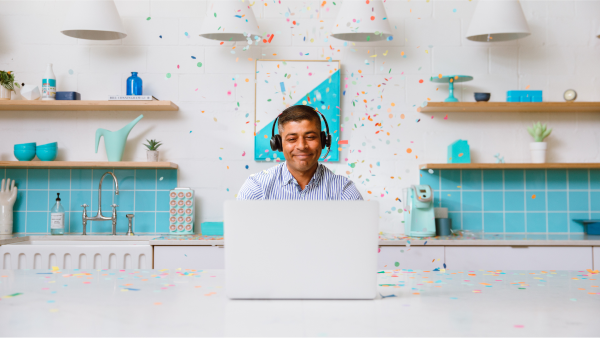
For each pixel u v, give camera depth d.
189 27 3.22
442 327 0.88
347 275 1.08
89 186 3.18
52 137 3.18
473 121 3.23
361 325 0.89
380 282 1.33
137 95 2.99
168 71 3.21
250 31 2.82
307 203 1.07
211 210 3.19
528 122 3.23
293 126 1.65
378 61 3.23
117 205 3.16
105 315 0.95
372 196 3.19
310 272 1.08
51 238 2.87
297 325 0.88
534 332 0.85
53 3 3.20
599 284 1.30
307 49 3.21
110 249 2.69
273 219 1.07
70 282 1.28
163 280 1.33
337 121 3.18
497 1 2.84
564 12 3.25
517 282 1.33
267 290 1.07
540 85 3.24
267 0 3.21
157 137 3.19
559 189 3.21
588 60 3.25
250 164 3.21
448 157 3.15
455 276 1.43
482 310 1.00
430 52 3.24
